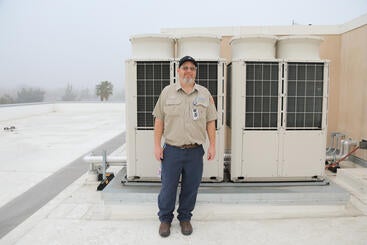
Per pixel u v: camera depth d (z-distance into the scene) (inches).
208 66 123.3
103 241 99.8
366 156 174.9
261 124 127.3
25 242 100.0
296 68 126.0
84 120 525.0
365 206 126.0
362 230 105.6
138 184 127.2
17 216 123.1
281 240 99.3
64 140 313.1
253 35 126.5
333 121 205.9
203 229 107.4
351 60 187.0
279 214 118.7
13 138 325.4
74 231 107.1
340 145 193.5
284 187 125.4
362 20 173.6
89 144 290.4
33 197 145.0
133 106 124.6
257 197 118.2
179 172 100.7
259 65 125.5
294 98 127.0
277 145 127.2
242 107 125.3
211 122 104.4
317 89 127.4
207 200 118.2
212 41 126.5
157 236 102.9
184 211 105.0
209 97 103.0
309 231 105.3
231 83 128.7
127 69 123.7
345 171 157.5
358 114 180.2
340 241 98.3
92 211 125.3
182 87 98.0
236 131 126.8
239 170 127.8
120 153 245.3
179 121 97.3
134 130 125.6
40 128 410.9
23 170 195.2
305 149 128.0
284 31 202.5
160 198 103.4
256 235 103.0
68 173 187.3
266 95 126.4
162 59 121.6
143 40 124.7
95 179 167.0
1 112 501.4
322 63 126.5
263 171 128.0
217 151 126.5
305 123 128.0
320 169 129.1
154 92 124.3
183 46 127.3
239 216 117.8
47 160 223.0
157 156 102.1
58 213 123.6
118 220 115.6
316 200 119.0
